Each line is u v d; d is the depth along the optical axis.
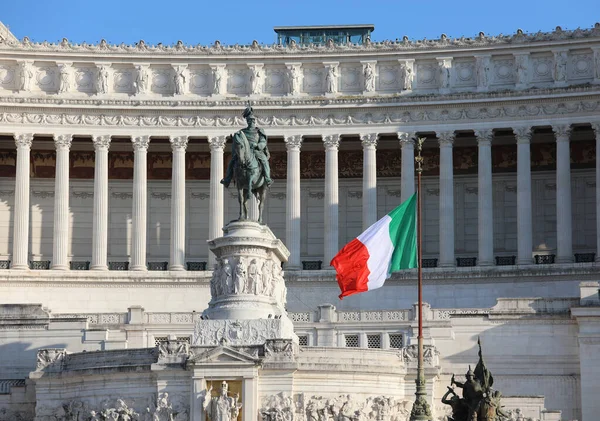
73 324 118.12
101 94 149.62
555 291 139.50
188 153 156.50
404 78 149.25
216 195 148.00
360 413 99.81
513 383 117.44
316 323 122.62
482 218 145.62
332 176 148.12
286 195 152.88
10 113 148.00
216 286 103.50
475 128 147.12
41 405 103.56
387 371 101.69
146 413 99.12
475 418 88.31
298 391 99.12
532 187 153.00
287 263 146.50
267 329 100.69
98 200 147.38
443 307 140.50
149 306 142.62
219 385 98.38
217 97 150.00
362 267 103.88
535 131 150.50
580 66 146.75
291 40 165.00
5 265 149.88
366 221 147.38
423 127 148.00
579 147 152.25
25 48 149.00
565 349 117.31
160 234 155.12
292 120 149.38
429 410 88.88
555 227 151.75
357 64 150.50
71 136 148.38
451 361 118.75
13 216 153.12
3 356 117.75
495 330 118.69
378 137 149.00
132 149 155.62
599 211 143.00
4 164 154.12
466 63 149.25
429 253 153.62
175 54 150.25
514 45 147.38
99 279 142.75
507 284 140.50
